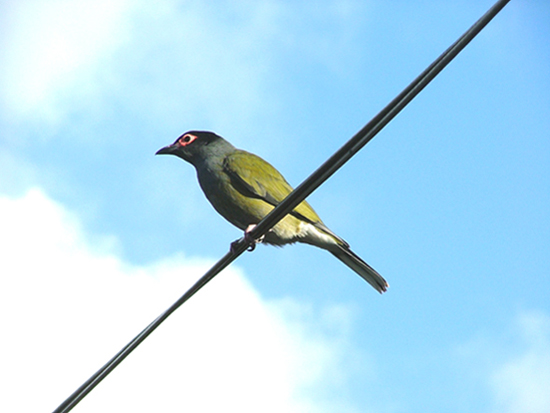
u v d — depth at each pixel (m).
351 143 7.91
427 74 7.24
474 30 6.91
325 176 8.30
